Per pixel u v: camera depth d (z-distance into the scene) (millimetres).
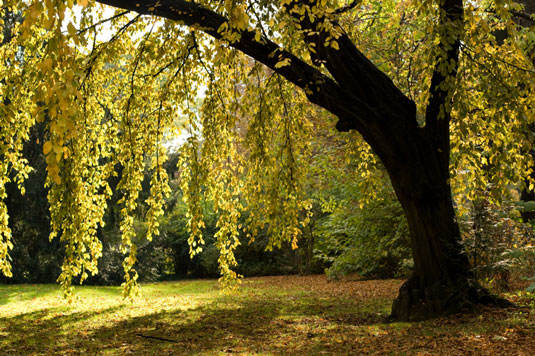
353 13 8203
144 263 18469
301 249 19156
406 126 6230
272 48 5840
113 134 6609
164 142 19234
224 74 7273
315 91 6078
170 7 5449
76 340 6594
